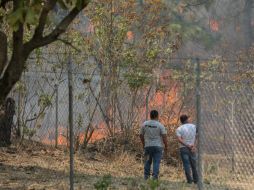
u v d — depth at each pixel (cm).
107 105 5769
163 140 4412
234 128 3228
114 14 5831
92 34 5803
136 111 5728
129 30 5831
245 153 3180
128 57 5691
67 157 5334
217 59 5181
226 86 4069
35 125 5806
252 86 3338
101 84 5769
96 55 5778
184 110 5422
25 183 4044
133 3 5866
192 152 4353
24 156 5216
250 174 3158
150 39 5778
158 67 5631
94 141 5806
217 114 3259
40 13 2397
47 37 2425
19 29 2364
